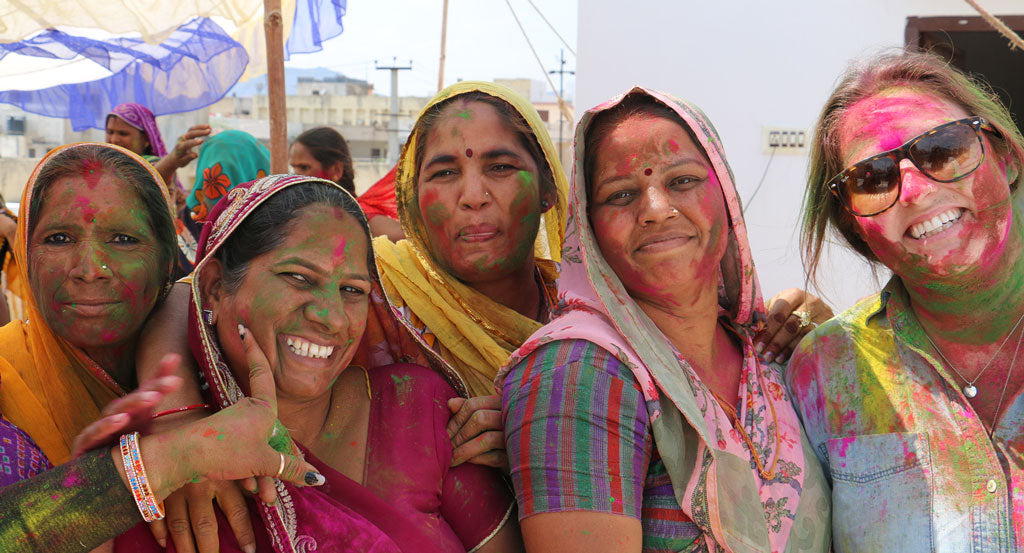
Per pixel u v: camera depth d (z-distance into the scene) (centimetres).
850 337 194
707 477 162
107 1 397
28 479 139
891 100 184
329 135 529
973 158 172
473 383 220
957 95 184
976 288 174
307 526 155
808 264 211
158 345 170
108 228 165
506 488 183
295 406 168
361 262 169
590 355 163
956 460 174
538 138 224
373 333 194
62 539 136
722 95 617
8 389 169
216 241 164
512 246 221
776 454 176
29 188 166
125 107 529
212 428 143
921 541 172
